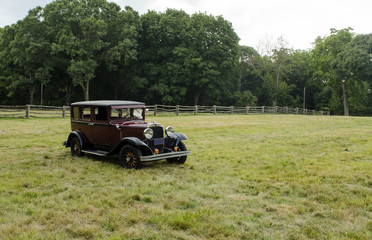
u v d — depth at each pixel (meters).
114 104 8.05
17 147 10.42
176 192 5.52
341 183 5.99
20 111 22.28
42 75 35.03
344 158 8.41
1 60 40.06
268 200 5.12
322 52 48.94
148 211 4.55
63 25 34.88
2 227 3.96
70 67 33.91
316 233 3.84
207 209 4.61
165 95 39.94
